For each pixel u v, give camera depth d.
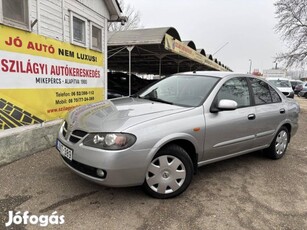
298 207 3.43
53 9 5.55
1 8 4.28
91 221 2.90
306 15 21.02
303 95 30.25
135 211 3.12
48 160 4.57
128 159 2.98
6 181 3.72
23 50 4.78
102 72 7.69
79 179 3.85
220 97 4.00
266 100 4.89
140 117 3.27
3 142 4.25
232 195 3.65
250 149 4.55
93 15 7.09
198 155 3.67
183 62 16.91
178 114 3.47
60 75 5.82
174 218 3.03
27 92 4.92
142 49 11.09
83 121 3.38
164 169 3.33
